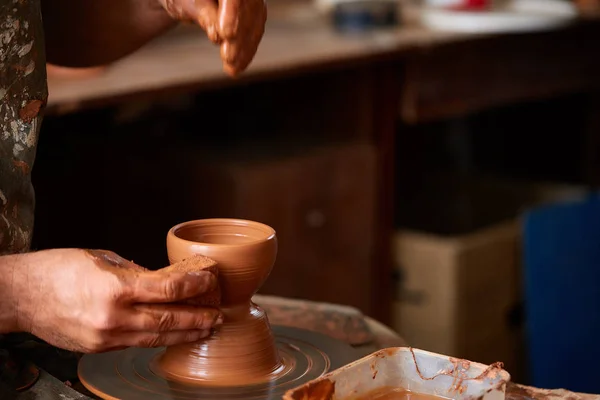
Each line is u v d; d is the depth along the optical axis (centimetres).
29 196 113
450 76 296
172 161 271
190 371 104
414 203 359
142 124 300
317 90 296
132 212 283
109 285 92
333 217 279
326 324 128
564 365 228
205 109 313
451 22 312
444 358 95
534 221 225
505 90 316
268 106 310
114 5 143
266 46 269
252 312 107
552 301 227
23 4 109
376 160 287
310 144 288
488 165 417
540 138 417
